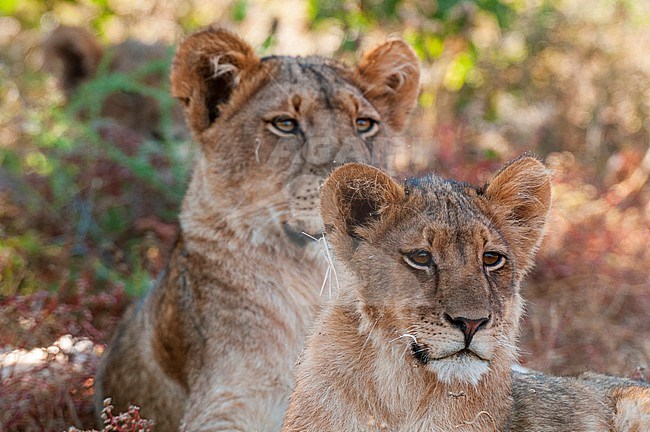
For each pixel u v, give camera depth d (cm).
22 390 1067
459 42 1778
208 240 1005
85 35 1748
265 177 994
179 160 1490
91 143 1547
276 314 993
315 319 852
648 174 1741
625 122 1877
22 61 1909
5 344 1134
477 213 792
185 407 1002
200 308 998
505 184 812
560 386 883
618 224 1595
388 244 778
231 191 1002
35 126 1565
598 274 1459
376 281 775
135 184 1535
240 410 974
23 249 1388
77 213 1502
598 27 1917
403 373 775
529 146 1741
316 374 790
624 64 1900
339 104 1014
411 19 1739
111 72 1741
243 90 1030
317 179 979
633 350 1337
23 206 1518
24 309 1168
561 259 1485
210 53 1033
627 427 868
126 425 933
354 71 1081
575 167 1723
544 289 1439
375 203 793
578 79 1892
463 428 781
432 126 1644
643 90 1881
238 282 993
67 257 1393
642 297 1435
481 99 1866
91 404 1120
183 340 1003
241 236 995
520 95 1891
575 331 1352
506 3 1861
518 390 864
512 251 805
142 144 1561
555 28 1914
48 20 2011
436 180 834
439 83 1761
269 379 987
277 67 1041
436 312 746
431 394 778
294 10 1908
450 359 748
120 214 1507
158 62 1585
